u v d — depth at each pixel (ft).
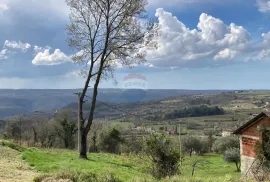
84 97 101.86
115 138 200.23
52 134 214.90
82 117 99.60
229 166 195.83
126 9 98.53
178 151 74.38
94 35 100.32
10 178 50.83
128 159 105.29
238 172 169.07
